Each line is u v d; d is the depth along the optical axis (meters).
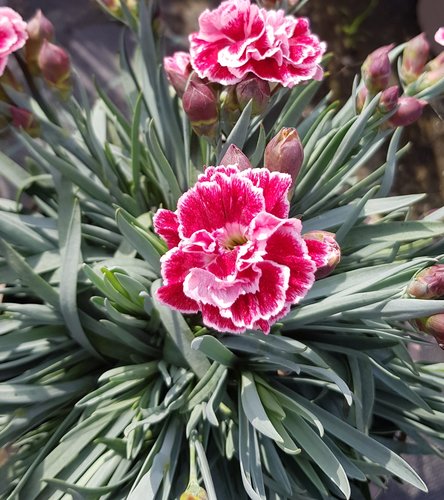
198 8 0.31
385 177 0.17
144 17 0.17
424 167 0.31
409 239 0.16
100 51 0.28
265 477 0.15
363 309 0.14
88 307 0.17
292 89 0.19
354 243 0.17
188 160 0.17
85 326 0.16
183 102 0.14
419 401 0.16
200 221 0.11
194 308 0.12
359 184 0.18
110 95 0.27
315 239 0.12
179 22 0.30
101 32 0.29
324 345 0.16
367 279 0.15
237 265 0.11
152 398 0.15
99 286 0.14
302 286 0.11
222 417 0.16
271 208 0.11
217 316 0.11
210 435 0.16
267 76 0.14
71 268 0.15
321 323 0.16
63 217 0.16
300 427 0.15
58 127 0.16
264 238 0.11
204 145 0.17
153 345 0.17
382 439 0.17
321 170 0.17
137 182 0.18
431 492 0.20
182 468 0.15
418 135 0.31
